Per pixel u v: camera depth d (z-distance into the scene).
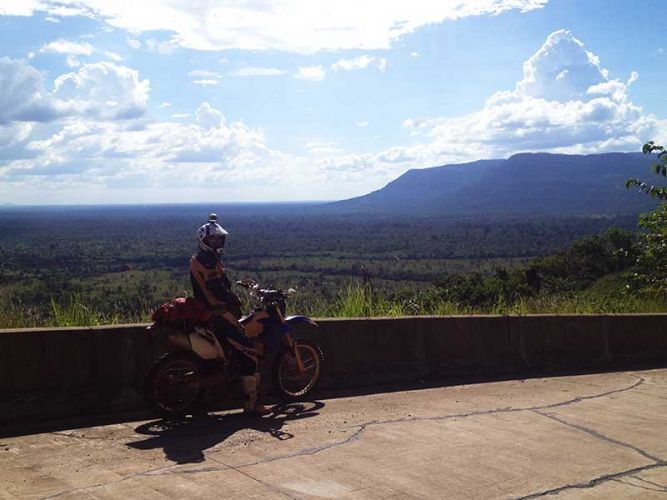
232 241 156.50
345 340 8.48
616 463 5.68
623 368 10.16
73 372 6.83
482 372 9.33
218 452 5.79
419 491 4.98
